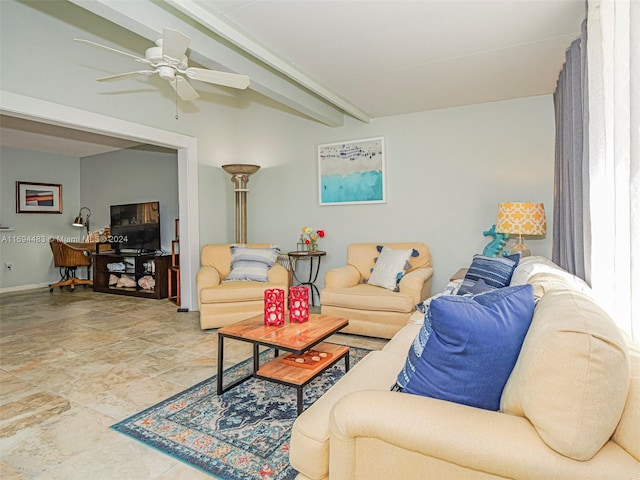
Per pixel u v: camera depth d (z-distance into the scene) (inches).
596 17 70.6
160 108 169.5
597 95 70.9
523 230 125.6
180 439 75.0
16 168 263.7
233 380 103.4
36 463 67.7
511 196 152.0
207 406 88.4
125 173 271.1
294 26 94.6
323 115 165.9
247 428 78.9
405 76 126.9
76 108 136.9
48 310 192.7
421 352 48.9
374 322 135.7
